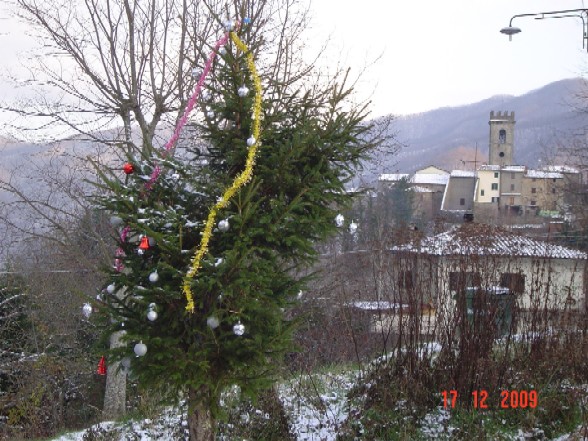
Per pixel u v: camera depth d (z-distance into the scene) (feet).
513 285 23.97
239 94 14.08
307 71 31.32
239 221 13.47
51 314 52.49
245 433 20.66
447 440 20.08
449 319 23.07
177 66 34.65
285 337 14.14
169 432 22.75
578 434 19.92
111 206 14.35
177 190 14.79
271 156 14.28
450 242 23.90
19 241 45.01
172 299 13.53
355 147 15.37
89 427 25.23
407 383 22.03
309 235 15.10
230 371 13.94
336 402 24.07
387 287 25.53
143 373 14.02
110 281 14.34
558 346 23.41
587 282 25.80
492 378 22.09
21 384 47.09
